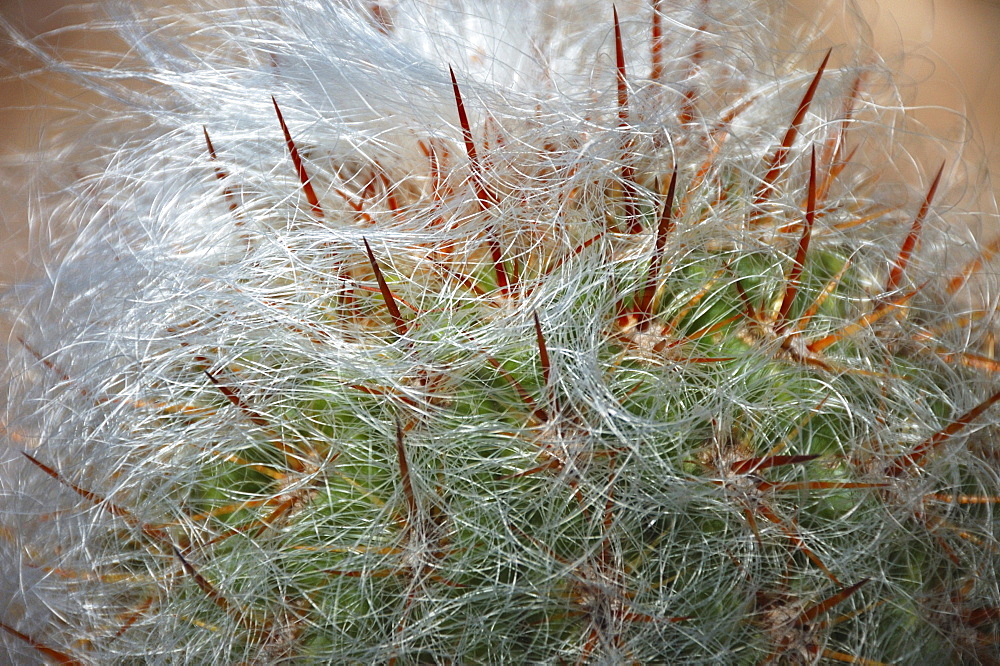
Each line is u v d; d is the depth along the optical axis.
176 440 0.20
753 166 0.21
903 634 0.19
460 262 0.20
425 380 0.19
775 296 0.20
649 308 0.19
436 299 0.20
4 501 0.21
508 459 0.19
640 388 0.19
